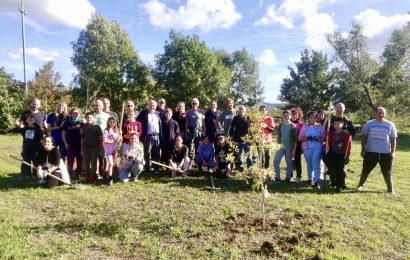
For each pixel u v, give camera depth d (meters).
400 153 21.05
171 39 49.34
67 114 10.82
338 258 5.60
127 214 7.35
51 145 9.59
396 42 40.12
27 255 5.34
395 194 9.52
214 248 5.81
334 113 11.00
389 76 40.00
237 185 9.84
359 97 42.69
